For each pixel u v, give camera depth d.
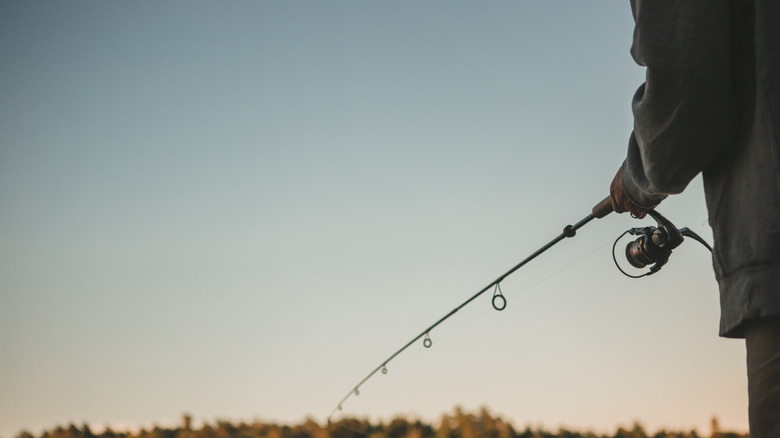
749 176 1.23
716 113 1.25
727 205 1.27
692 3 1.26
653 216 2.13
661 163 1.35
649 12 1.30
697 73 1.24
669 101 1.26
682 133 1.27
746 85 1.26
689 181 1.36
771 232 1.17
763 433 1.16
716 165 1.32
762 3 1.25
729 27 1.27
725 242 1.25
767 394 1.16
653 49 1.27
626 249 2.23
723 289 1.26
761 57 1.22
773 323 1.16
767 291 1.15
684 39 1.25
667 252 2.16
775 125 1.19
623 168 1.78
